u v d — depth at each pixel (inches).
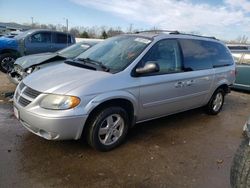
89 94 134.6
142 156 148.5
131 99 152.5
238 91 378.6
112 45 183.6
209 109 234.4
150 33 188.4
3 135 160.9
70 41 464.1
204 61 210.8
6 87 276.7
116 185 120.0
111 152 150.1
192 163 145.7
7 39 394.6
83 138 150.9
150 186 121.3
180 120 217.6
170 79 174.2
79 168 130.9
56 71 156.2
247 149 92.9
